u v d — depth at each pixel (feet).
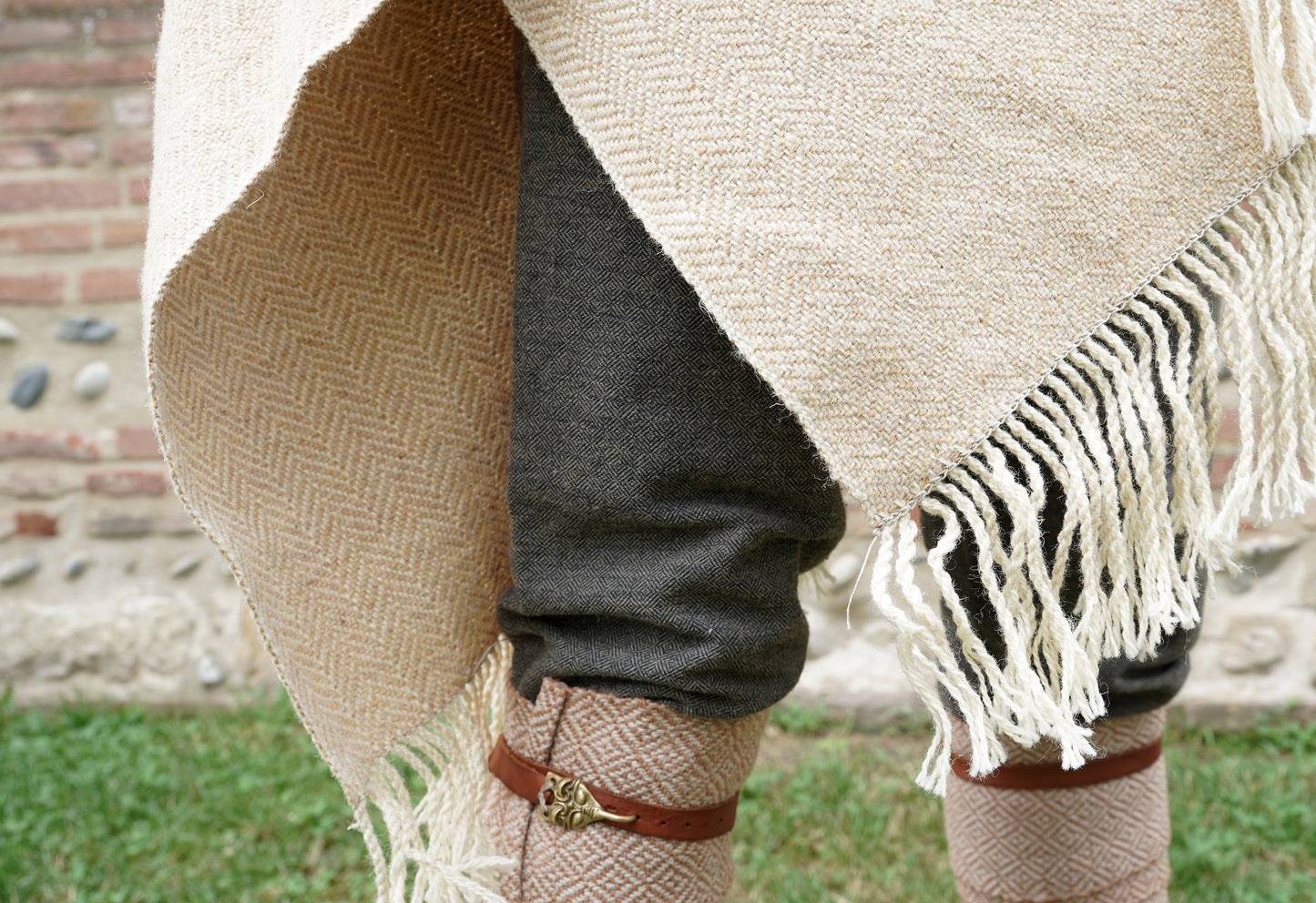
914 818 7.47
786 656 2.85
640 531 2.68
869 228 2.51
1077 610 2.75
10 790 7.83
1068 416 2.75
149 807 7.67
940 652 2.56
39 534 9.68
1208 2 2.77
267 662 9.67
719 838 2.92
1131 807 3.63
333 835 7.36
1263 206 2.78
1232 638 9.02
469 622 3.35
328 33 2.56
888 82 2.53
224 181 2.74
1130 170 2.70
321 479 3.15
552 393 2.72
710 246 2.45
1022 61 2.62
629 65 2.52
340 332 3.15
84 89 9.62
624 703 2.71
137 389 9.71
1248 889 6.55
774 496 2.69
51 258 9.66
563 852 2.78
